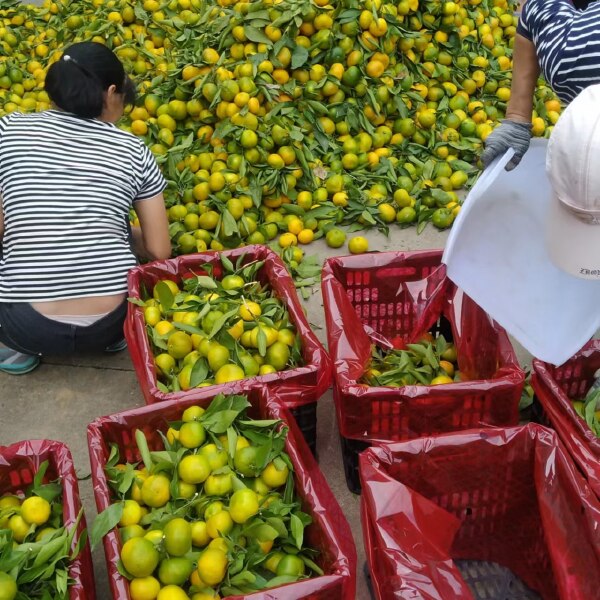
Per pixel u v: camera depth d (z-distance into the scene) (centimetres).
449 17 504
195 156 436
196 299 301
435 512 225
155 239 353
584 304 251
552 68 250
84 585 213
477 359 299
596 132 184
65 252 321
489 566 262
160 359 289
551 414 258
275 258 327
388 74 477
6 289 323
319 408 333
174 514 227
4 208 326
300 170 435
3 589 195
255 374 281
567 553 217
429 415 264
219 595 214
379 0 466
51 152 320
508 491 244
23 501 239
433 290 323
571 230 201
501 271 263
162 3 551
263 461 236
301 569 220
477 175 471
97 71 318
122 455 254
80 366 361
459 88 514
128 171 330
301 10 441
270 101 441
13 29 602
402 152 477
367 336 316
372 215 437
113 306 334
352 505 289
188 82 448
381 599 212
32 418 335
